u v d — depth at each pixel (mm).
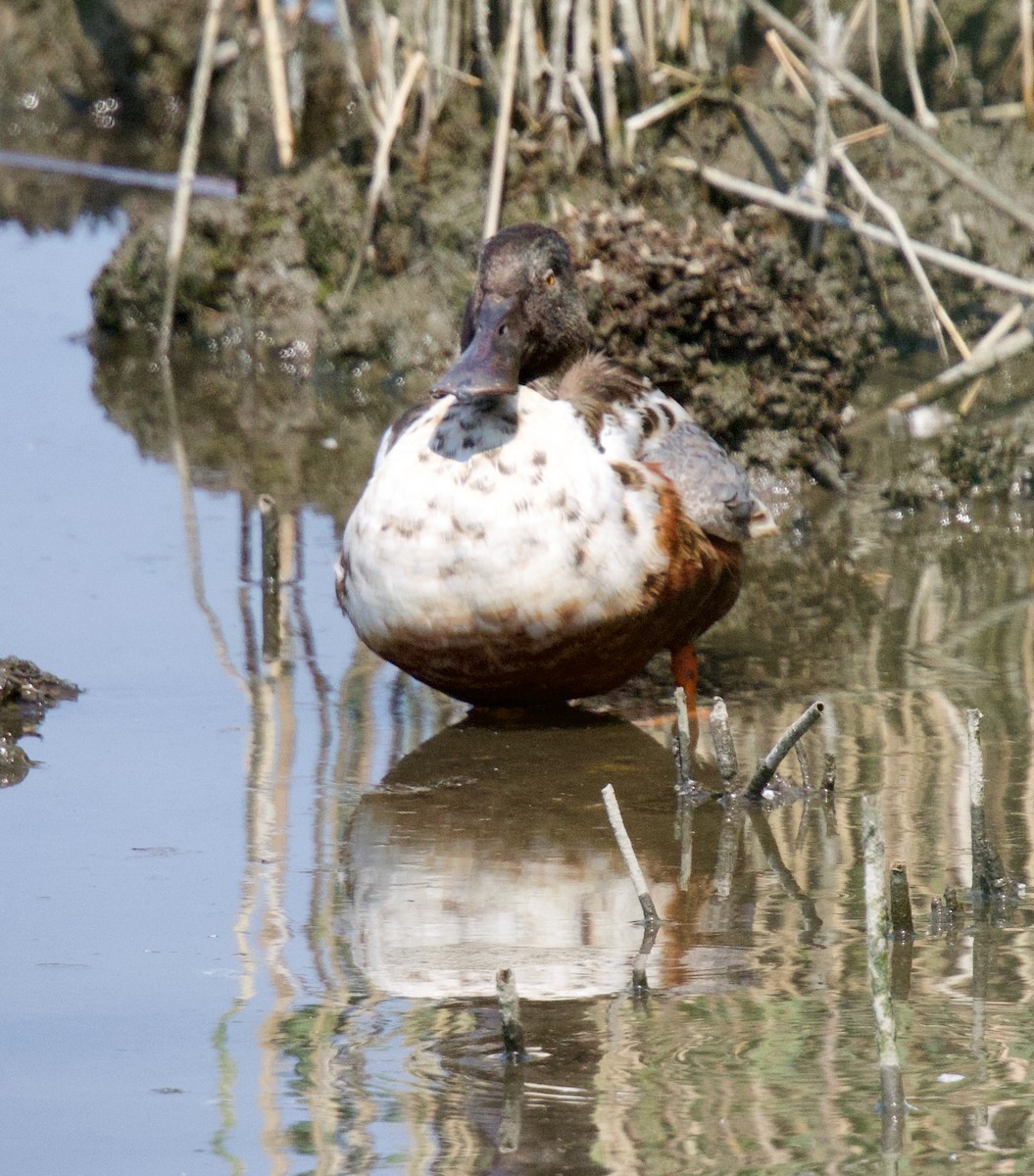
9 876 7973
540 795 9086
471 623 9531
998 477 14602
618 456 9875
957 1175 5547
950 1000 6691
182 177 18156
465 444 9602
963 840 8375
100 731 9867
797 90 18266
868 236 16156
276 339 18422
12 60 26359
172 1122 5914
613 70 17359
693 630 10336
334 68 22969
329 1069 6254
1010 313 15586
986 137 18391
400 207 18266
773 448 14969
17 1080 6191
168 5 25422
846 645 11477
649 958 7141
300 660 11117
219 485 14625
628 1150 5711
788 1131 5805
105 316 18953
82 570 12547
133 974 7012
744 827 8641
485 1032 6508
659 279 14781
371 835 8531
